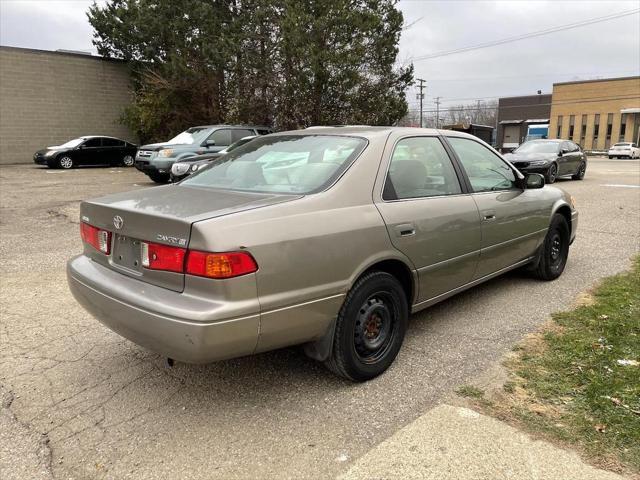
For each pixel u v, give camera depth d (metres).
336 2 17.92
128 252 2.92
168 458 2.47
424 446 2.51
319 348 3.00
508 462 2.38
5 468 2.39
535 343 3.69
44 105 24.84
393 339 3.34
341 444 2.56
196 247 2.48
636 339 3.67
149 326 2.58
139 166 13.79
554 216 5.15
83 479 2.32
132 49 25.62
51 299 4.75
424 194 3.61
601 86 58.50
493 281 5.32
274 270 2.59
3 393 3.07
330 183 3.05
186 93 23.27
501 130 78.81
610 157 46.44
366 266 3.03
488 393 3.00
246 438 2.63
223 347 2.49
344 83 18.03
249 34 19.66
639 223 8.68
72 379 3.25
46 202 11.25
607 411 2.75
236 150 4.04
